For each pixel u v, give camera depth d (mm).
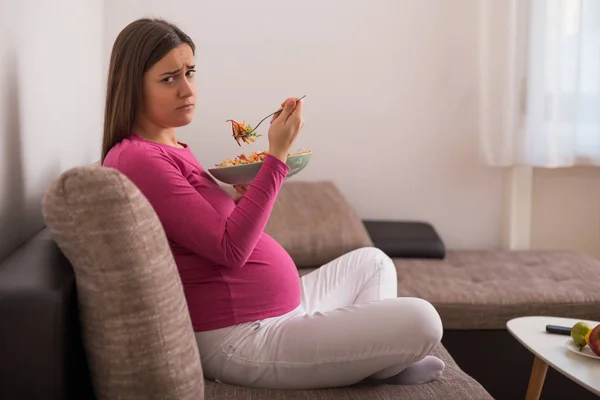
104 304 1366
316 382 1733
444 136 3676
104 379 1414
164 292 1401
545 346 2090
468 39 3605
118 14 3461
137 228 1361
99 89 3240
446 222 3740
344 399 1687
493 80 3432
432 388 1764
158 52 1746
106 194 1335
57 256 1537
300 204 3207
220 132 3600
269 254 1822
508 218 3689
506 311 2703
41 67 2062
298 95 3605
